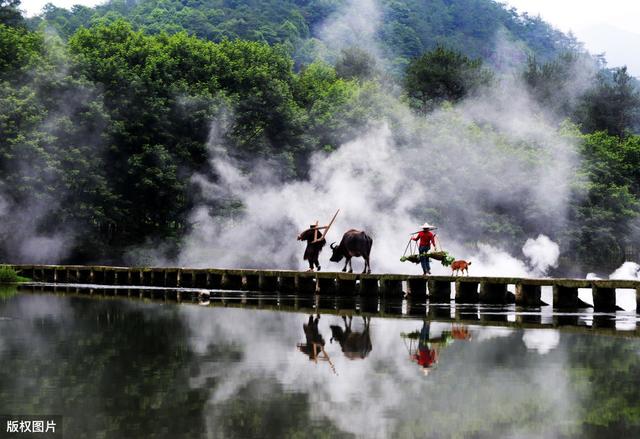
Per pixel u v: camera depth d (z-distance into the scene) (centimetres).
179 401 1127
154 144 5581
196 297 2966
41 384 1233
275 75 6475
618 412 1077
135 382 1248
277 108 6103
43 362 1415
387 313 2323
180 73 5988
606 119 8862
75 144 5119
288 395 1166
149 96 5609
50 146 4825
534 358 1477
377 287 3023
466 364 1409
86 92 5172
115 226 5588
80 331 1848
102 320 2092
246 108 6012
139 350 1558
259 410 1080
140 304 2620
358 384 1238
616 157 7062
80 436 965
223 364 1404
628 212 6644
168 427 1001
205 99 5756
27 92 4912
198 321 2075
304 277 3212
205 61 6159
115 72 5478
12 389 1198
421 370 1356
